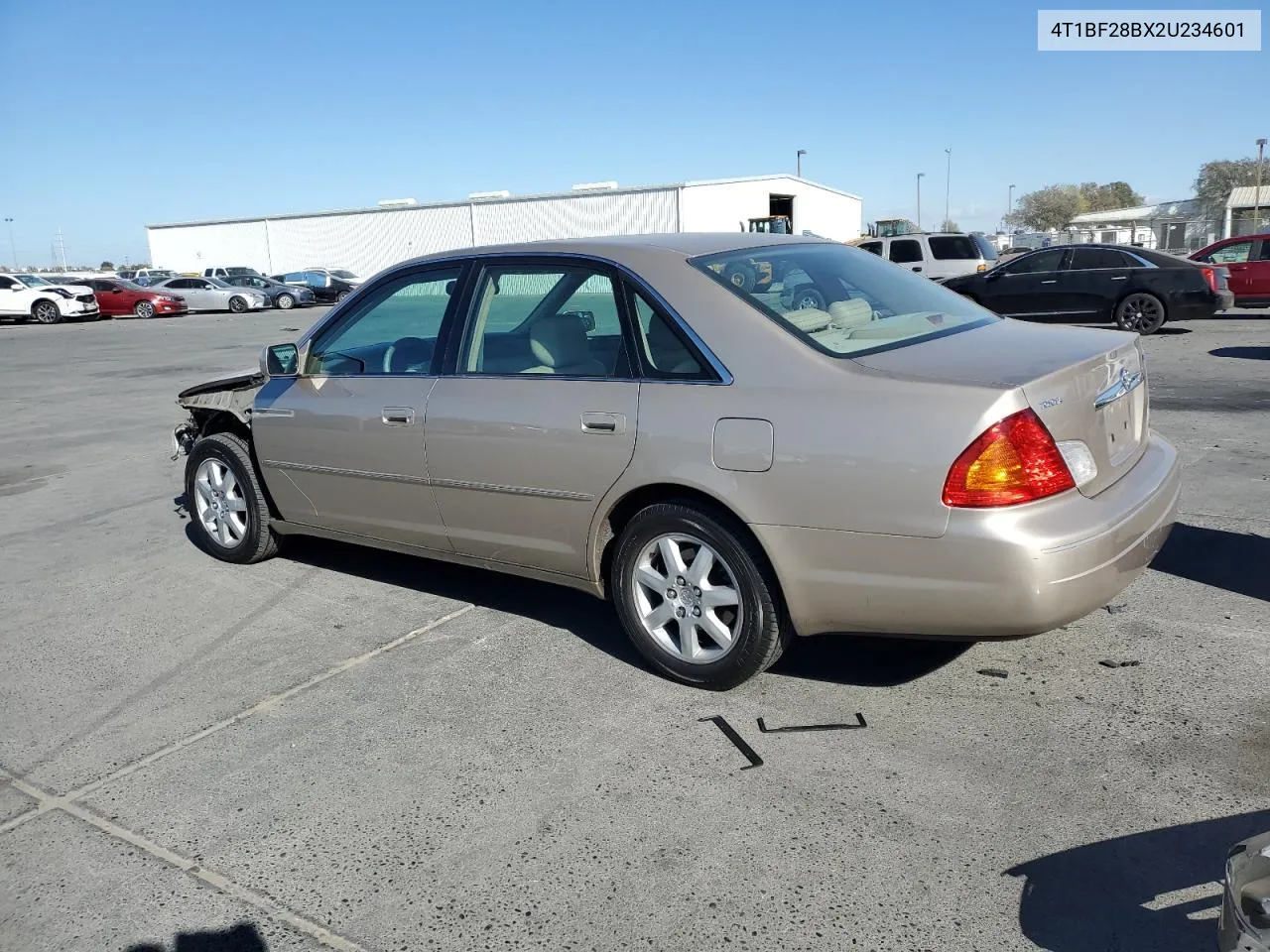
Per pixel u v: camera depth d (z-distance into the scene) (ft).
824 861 9.07
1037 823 9.43
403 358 14.92
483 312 13.97
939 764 10.53
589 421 12.31
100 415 38.55
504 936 8.37
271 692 13.05
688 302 11.95
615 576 12.83
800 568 11.01
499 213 155.33
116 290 116.88
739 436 11.14
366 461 15.05
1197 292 48.96
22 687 13.57
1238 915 6.26
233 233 180.96
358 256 170.60
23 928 8.77
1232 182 193.26
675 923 8.39
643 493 12.28
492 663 13.56
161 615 16.06
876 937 8.11
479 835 9.75
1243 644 12.94
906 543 10.30
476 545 14.19
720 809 9.94
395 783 10.72
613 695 12.47
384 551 18.99
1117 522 10.34
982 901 8.44
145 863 9.60
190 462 18.74
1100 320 52.60
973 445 9.93
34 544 20.49
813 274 13.08
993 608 10.06
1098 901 8.38
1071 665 12.59
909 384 10.36
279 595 16.70
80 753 11.73
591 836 9.63
